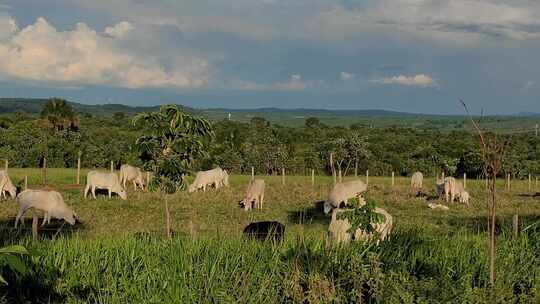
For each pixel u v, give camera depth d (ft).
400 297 22.53
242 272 24.89
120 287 24.67
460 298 22.86
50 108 219.00
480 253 28.17
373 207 28.58
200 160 38.29
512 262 27.40
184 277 24.36
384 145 235.61
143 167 36.96
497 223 59.72
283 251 27.25
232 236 32.45
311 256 25.88
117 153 199.62
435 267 25.29
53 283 25.66
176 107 36.09
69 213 62.39
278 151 200.23
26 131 201.46
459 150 210.18
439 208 85.15
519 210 86.53
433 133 299.38
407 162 210.38
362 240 28.43
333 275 24.39
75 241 31.71
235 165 197.98
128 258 27.86
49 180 118.83
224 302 22.77
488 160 24.86
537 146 218.38
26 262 26.45
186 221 66.03
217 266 25.39
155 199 89.81
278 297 23.73
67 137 205.16
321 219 74.28
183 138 35.99
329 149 187.73
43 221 63.05
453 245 29.37
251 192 81.41
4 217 68.59
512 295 24.06
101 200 86.89
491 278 24.40
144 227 59.72
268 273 25.11
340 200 81.82
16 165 189.78
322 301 22.91
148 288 23.86
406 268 25.23
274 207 85.46
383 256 26.04
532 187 138.31
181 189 37.65
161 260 27.66
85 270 26.58
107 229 58.49
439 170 208.13
